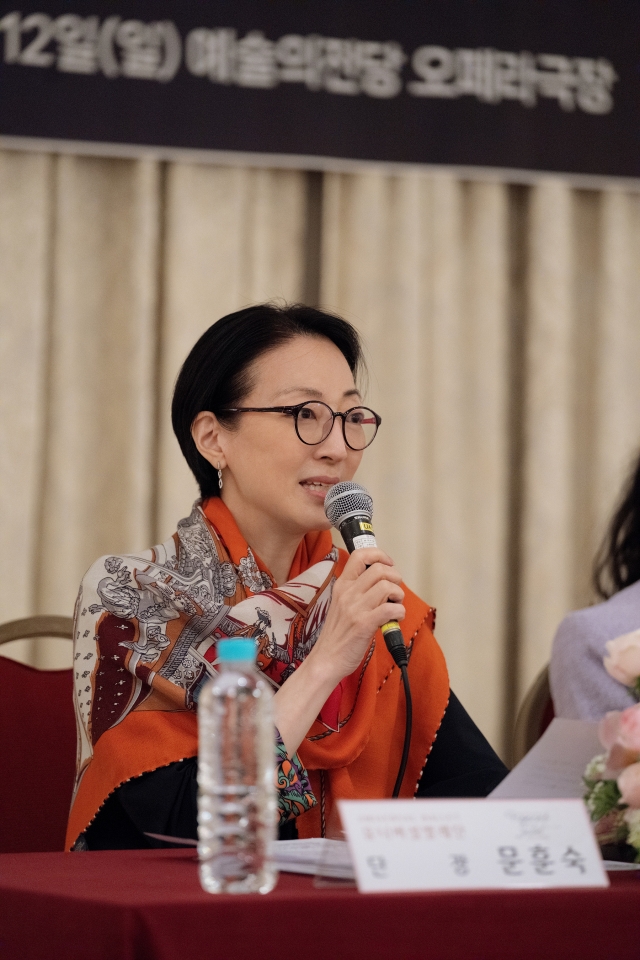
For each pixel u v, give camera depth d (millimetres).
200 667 3594
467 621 7148
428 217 7277
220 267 7023
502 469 7270
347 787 3654
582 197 7520
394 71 7023
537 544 7234
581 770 2395
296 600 3766
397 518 7051
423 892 1901
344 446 3756
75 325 6867
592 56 7219
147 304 6879
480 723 7098
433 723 3936
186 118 6836
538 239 7340
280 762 3189
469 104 7090
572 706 3633
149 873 2264
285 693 3262
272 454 3748
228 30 6883
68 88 6738
